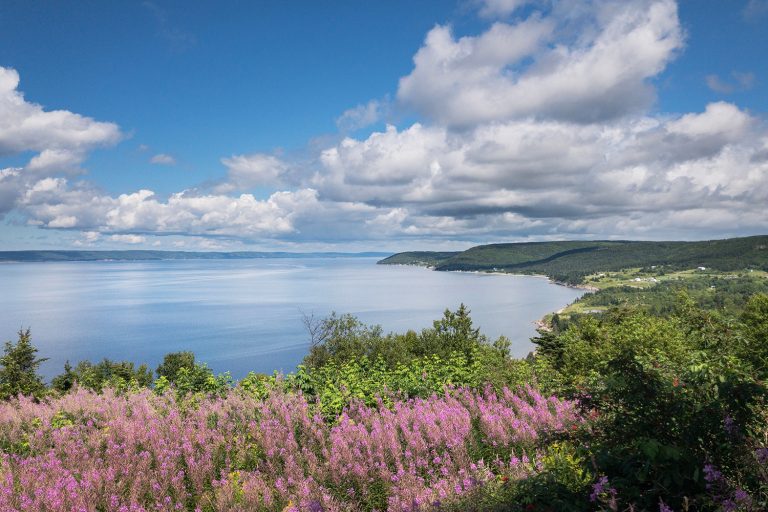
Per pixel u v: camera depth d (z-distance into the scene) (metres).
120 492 8.06
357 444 8.88
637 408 4.77
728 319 9.76
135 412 11.84
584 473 5.05
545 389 11.94
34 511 7.32
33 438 10.83
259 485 8.04
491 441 8.91
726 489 4.06
